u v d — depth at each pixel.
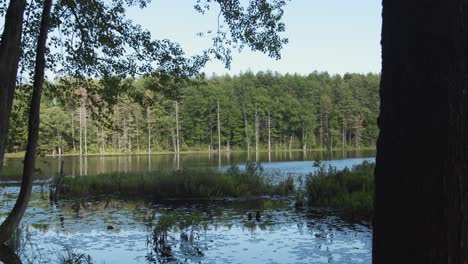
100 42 9.13
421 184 2.02
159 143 85.44
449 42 1.99
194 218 12.59
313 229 11.10
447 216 1.95
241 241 9.80
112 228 11.62
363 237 10.06
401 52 2.14
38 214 14.27
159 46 9.60
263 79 99.75
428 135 2.01
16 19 6.55
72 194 19.91
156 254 8.67
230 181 19.33
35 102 7.02
